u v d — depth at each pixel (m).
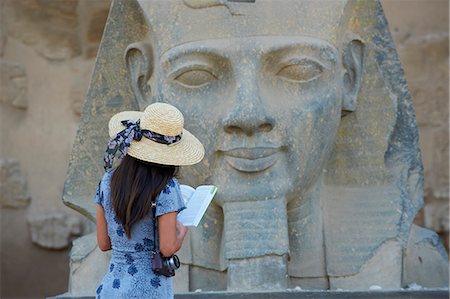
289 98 10.38
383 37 11.02
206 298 9.85
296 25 10.39
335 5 10.56
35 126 14.43
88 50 14.46
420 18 14.42
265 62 10.30
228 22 10.32
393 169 11.06
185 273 10.70
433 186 14.25
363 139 11.07
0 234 14.27
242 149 10.24
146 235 8.32
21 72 14.38
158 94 10.52
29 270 14.34
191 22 10.41
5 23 14.35
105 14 14.41
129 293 8.27
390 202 10.94
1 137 14.30
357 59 10.97
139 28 10.91
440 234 14.26
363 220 10.91
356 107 11.05
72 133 14.46
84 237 11.34
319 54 10.41
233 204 10.31
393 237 10.79
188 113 10.36
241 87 10.20
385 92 11.03
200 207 8.52
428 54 14.32
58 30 14.45
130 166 8.37
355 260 10.77
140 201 8.24
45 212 14.35
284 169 10.37
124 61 10.98
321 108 10.43
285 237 10.26
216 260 10.73
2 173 14.25
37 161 14.43
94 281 10.91
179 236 8.37
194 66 10.34
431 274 11.10
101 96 11.06
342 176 11.09
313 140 10.45
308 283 10.76
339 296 9.90
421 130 14.30
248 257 10.17
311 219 10.85
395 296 9.92
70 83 14.46
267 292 9.88
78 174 11.10
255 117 10.11
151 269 8.32
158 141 8.41
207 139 10.34
